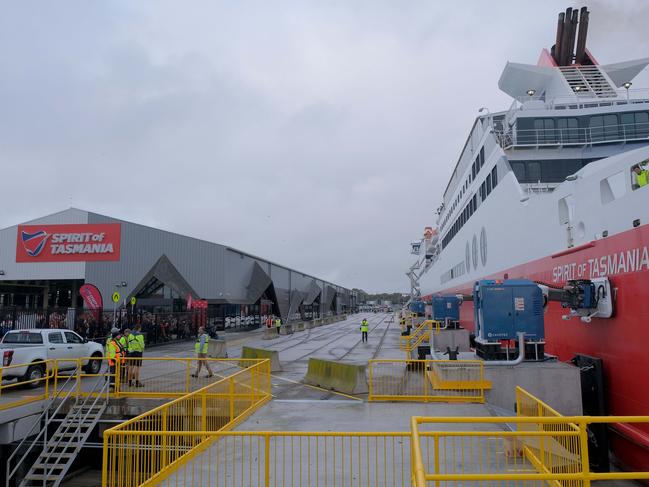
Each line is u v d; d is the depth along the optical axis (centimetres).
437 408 1277
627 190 1035
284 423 1152
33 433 1434
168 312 4172
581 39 2848
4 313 2778
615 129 2134
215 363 2327
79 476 1381
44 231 4403
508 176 1958
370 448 908
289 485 714
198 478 746
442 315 2803
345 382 1617
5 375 1631
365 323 4000
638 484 915
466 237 3033
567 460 632
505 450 732
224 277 5019
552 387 1184
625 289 1027
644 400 959
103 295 4331
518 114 2197
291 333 5181
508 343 1327
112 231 4394
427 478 488
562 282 1355
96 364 1967
